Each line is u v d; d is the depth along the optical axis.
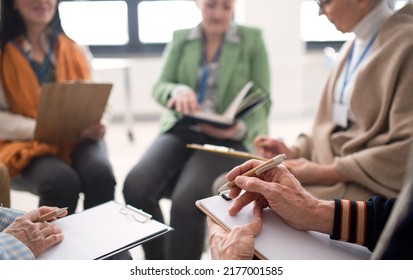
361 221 0.74
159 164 1.51
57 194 1.35
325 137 1.29
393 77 1.04
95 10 3.47
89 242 0.79
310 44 3.81
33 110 1.56
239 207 0.80
